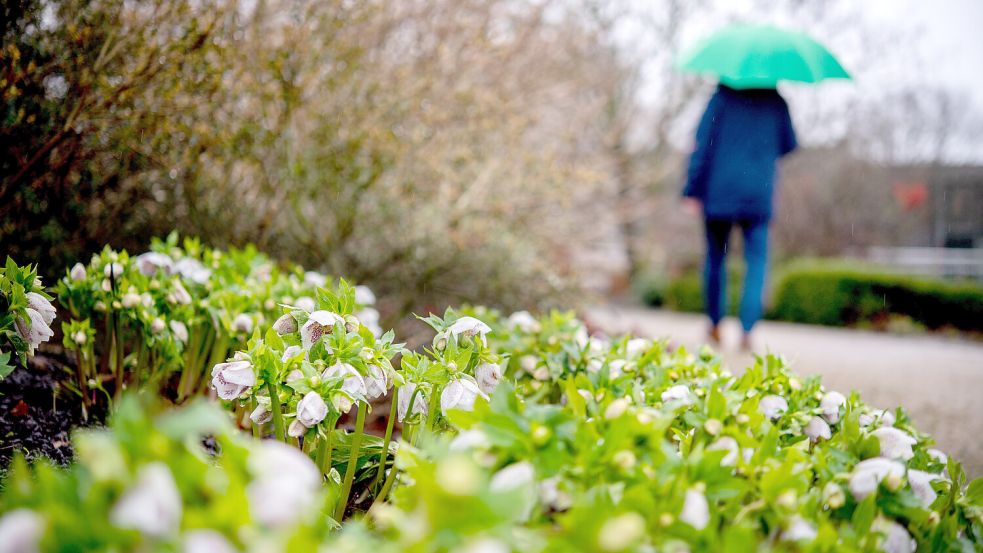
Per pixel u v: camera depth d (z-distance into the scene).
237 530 0.78
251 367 1.51
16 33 2.59
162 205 3.33
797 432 1.65
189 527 0.76
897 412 1.83
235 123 3.49
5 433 2.11
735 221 5.31
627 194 9.66
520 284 4.70
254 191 3.90
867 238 19.69
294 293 2.58
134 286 2.29
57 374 2.62
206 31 2.87
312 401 1.44
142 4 2.97
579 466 1.08
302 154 3.94
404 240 4.28
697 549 1.01
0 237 2.67
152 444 0.78
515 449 1.06
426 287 4.46
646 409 1.26
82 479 0.80
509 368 2.22
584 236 6.41
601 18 9.12
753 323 5.28
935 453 1.71
